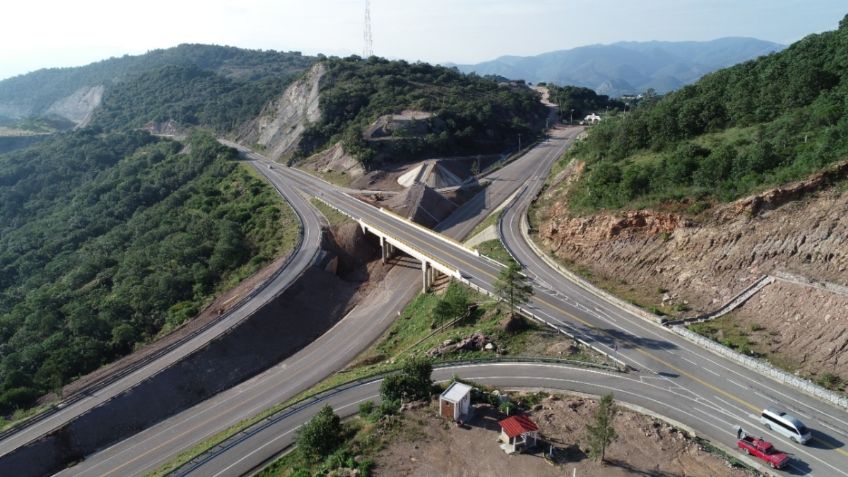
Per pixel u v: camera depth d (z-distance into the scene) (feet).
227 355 242.17
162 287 308.40
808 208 200.64
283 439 170.60
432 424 159.22
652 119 303.89
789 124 234.58
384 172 485.15
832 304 177.58
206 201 451.53
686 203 237.25
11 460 177.06
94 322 275.80
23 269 412.77
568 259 273.75
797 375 169.37
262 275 309.42
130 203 498.69
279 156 581.12
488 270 270.46
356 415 175.22
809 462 136.87
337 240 360.89
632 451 143.54
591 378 178.81
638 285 237.86
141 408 207.00
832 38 281.74
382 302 301.02
